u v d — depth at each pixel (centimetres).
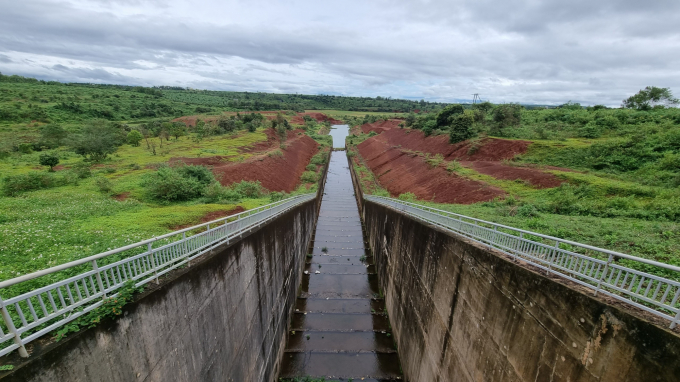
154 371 593
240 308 969
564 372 561
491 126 4544
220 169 3588
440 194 3033
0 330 371
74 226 1366
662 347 425
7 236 1055
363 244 2825
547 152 3209
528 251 757
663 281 465
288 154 5775
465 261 922
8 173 2994
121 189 2442
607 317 497
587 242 1033
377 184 4672
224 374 867
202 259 768
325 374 1369
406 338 1393
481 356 803
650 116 3816
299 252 2081
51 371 411
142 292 579
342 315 1769
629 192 1817
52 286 439
